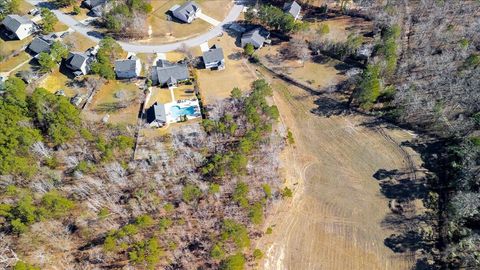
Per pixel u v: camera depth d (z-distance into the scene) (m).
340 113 94.94
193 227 72.56
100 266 67.56
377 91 89.31
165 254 69.25
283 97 98.44
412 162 85.12
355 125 92.56
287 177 82.69
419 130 90.44
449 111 89.88
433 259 71.19
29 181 74.44
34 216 67.12
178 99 95.75
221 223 72.19
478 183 76.12
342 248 73.00
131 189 77.56
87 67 100.62
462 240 69.75
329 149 88.12
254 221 70.50
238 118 89.69
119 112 92.94
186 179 78.81
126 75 99.50
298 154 86.94
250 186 78.19
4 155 74.44
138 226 69.19
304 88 100.19
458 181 77.12
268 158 83.06
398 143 88.69
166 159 82.25
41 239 69.88
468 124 84.31
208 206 75.19
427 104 89.81
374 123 92.62
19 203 67.69
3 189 73.81
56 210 69.31
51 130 81.06
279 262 70.88
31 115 85.19
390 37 100.25
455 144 84.94
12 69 100.88
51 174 75.75
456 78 92.81
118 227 71.69
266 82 99.00
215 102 94.81
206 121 85.44
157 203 74.94
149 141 86.50
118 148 81.94
